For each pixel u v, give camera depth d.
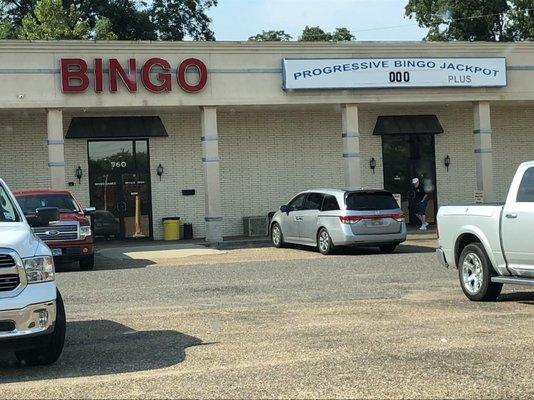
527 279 10.85
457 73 26.06
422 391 6.43
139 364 7.85
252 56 24.62
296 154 28.31
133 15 46.34
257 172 27.98
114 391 6.72
